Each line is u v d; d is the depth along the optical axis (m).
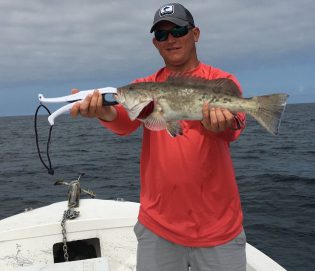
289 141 11.01
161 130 1.22
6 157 8.89
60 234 1.84
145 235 1.30
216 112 1.06
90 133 17.88
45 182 5.39
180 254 1.26
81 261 1.44
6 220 1.96
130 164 7.01
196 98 1.13
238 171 5.75
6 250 1.76
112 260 1.79
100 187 4.93
